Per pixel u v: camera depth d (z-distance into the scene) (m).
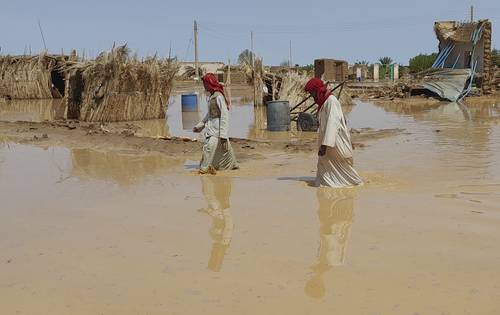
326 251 4.68
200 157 10.48
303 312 3.48
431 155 10.12
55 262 4.57
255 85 26.59
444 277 4.02
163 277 4.16
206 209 6.27
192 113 23.52
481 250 4.61
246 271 4.25
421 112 22.09
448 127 15.48
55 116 21.92
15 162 10.15
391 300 3.63
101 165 9.68
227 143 8.79
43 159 10.48
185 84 53.56
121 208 6.41
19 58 34.81
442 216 5.71
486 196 6.61
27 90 34.50
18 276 4.27
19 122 16.58
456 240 4.90
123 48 19.58
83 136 13.45
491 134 13.52
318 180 7.49
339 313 3.46
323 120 7.17
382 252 4.62
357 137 13.20
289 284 3.96
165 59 21.36
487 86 33.19
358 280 4.00
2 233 5.47
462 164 9.02
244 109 25.70
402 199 6.50
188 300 3.72
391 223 5.48
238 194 7.01
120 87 19.61
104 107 19.36
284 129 16.28
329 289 3.85
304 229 5.36
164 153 11.00
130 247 4.92
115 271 4.32
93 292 3.91
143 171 8.98
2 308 3.68
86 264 4.50
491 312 3.43
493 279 3.96
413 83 33.81
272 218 5.79
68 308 3.66
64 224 5.76
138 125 18.16
